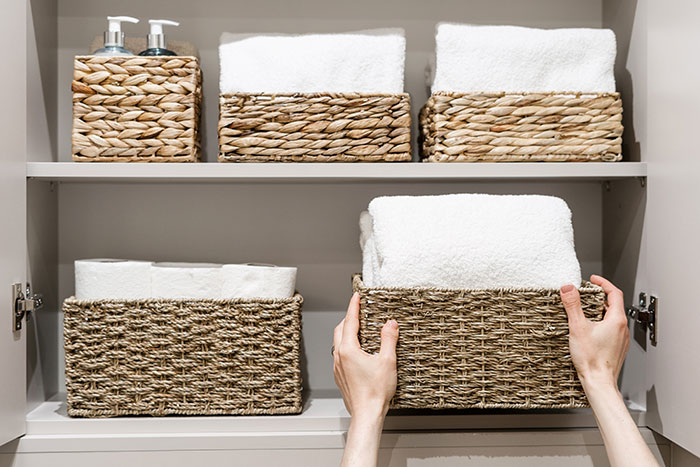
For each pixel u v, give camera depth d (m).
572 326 0.84
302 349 1.15
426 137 1.04
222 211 1.15
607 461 0.95
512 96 0.96
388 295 0.85
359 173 0.95
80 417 0.95
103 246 1.13
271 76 0.98
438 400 0.86
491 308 0.86
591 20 1.17
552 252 0.87
